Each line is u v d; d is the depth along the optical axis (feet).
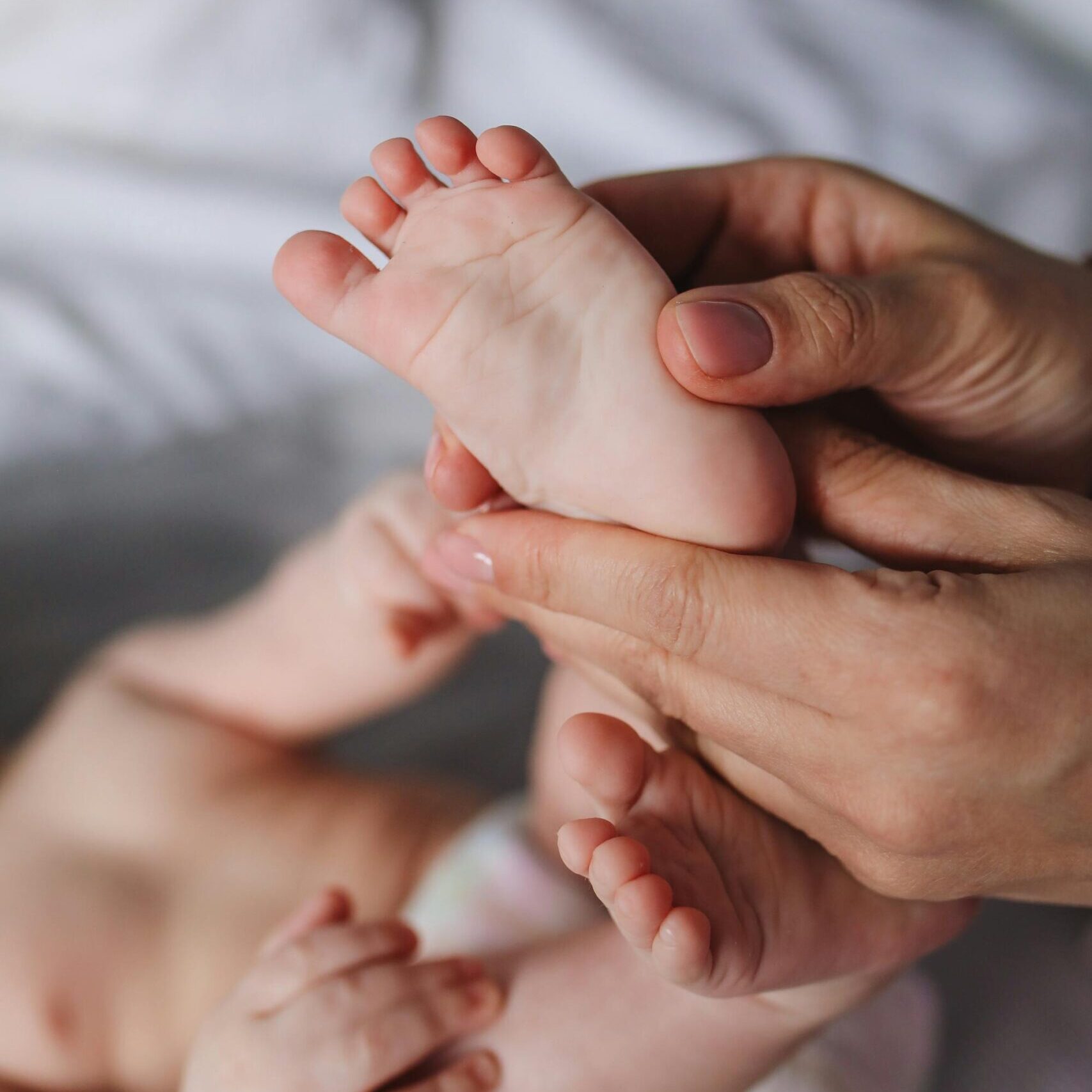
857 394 1.39
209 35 2.42
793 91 2.44
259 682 1.80
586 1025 1.43
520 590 1.29
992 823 1.21
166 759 1.79
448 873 1.66
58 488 2.17
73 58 2.40
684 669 1.27
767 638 1.21
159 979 1.69
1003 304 1.32
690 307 1.23
